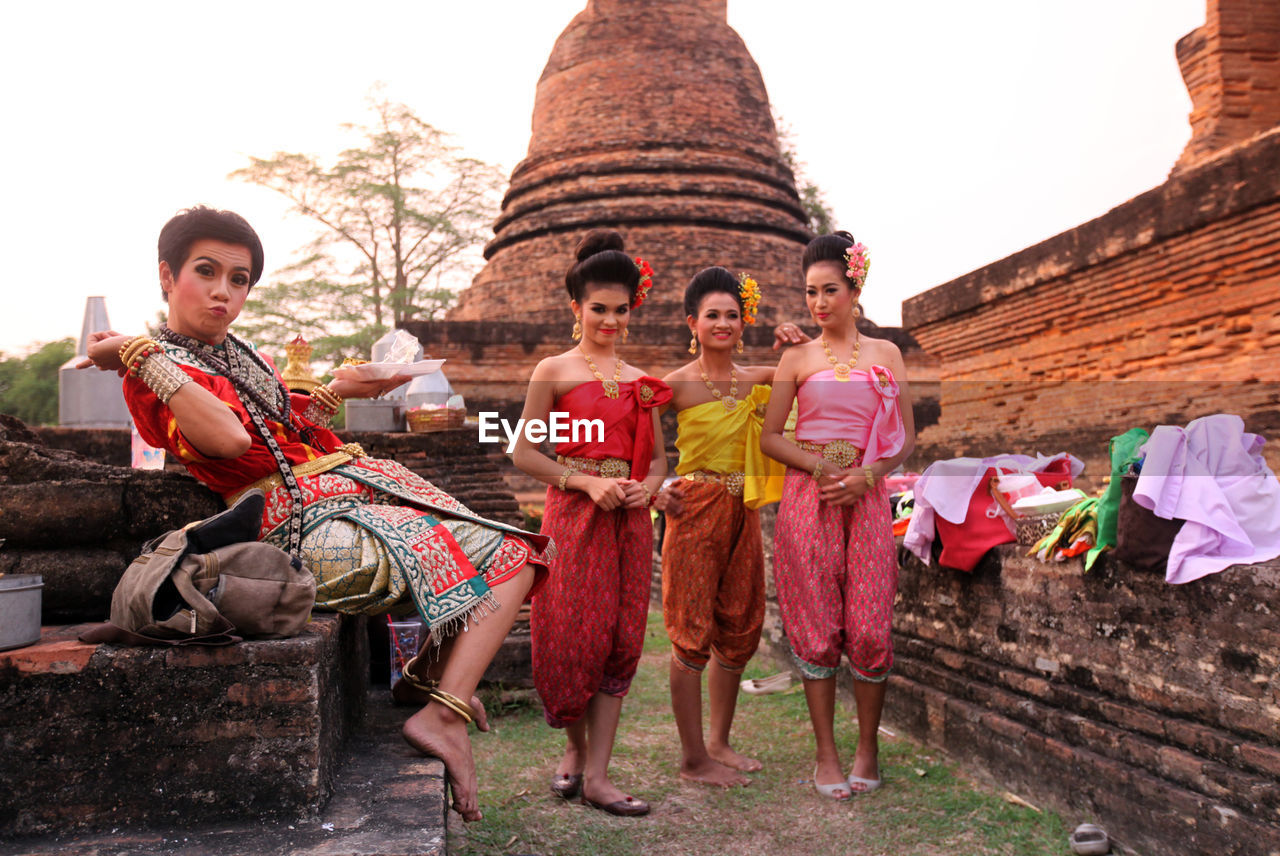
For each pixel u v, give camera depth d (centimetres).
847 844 284
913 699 392
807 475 352
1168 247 646
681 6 1708
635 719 436
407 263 2836
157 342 216
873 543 342
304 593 190
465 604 215
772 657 564
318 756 184
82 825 175
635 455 335
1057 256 746
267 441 220
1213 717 256
